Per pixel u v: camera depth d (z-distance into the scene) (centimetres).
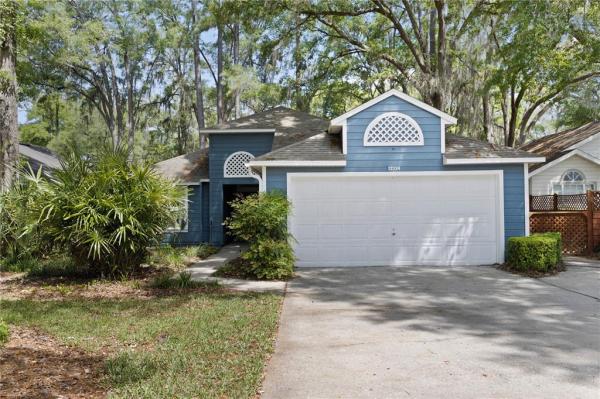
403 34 2147
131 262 1131
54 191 1076
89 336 632
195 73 3497
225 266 1236
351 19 2467
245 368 507
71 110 4216
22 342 598
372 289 987
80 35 2839
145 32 3325
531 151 2495
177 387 452
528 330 664
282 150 1325
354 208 1302
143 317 738
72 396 434
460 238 1298
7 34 1416
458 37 2042
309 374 501
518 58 1778
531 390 454
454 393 449
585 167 2131
